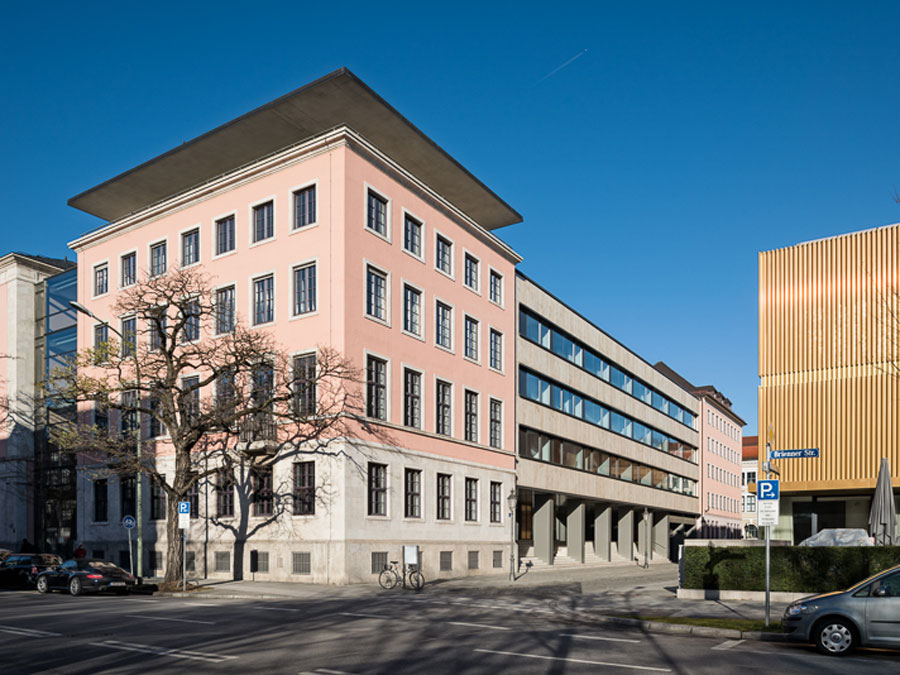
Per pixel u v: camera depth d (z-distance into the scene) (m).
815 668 11.48
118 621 16.80
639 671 11.06
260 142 35.31
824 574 20.70
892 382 37.28
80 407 39.94
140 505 28.28
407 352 33.47
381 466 31.16
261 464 30.70
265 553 30.23
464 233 39.19
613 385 59.00
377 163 32.41
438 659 11.90
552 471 46.78
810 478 38.66
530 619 17.92
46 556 30.31
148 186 39.16
